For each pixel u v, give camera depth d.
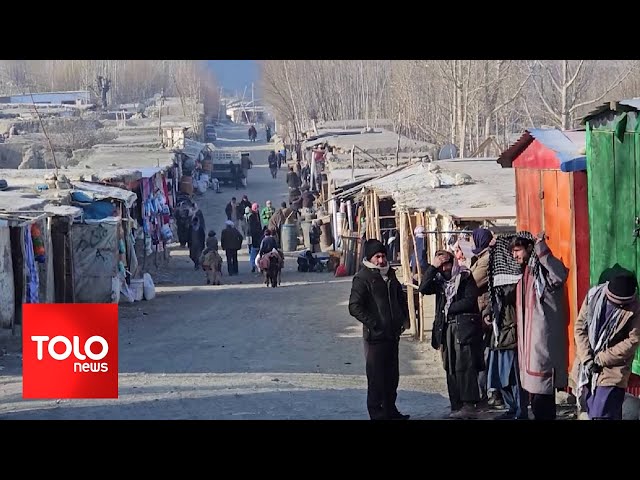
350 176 36.06
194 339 18.64
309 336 18.81
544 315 9.30
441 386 13.59
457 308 10.46
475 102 47.84
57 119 67.62
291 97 85.44
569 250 11.44
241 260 36.91
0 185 23.91
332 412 10.94
